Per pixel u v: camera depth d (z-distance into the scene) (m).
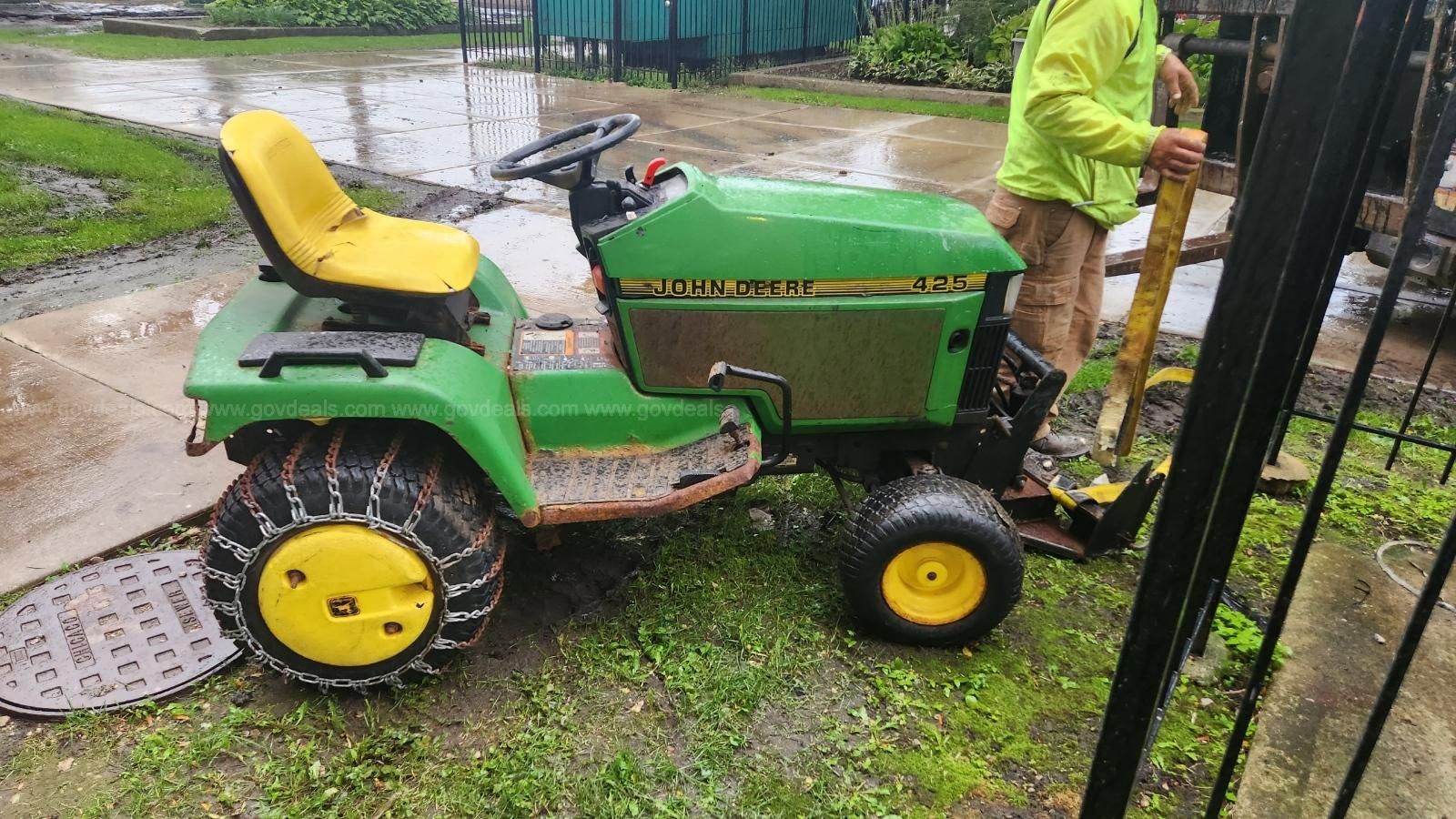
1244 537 3.34
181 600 2.79
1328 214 1.22
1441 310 5.54
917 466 2.89
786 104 11.75
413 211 6.68
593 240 2.51
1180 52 4.37
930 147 9.09
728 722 2.45
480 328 2.81
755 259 2.53
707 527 3.28
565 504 2.43
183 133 8.91
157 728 2.38
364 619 2.37
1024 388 3.16
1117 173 3.29
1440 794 2.27
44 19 18.50
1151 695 1.53
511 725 2.44
